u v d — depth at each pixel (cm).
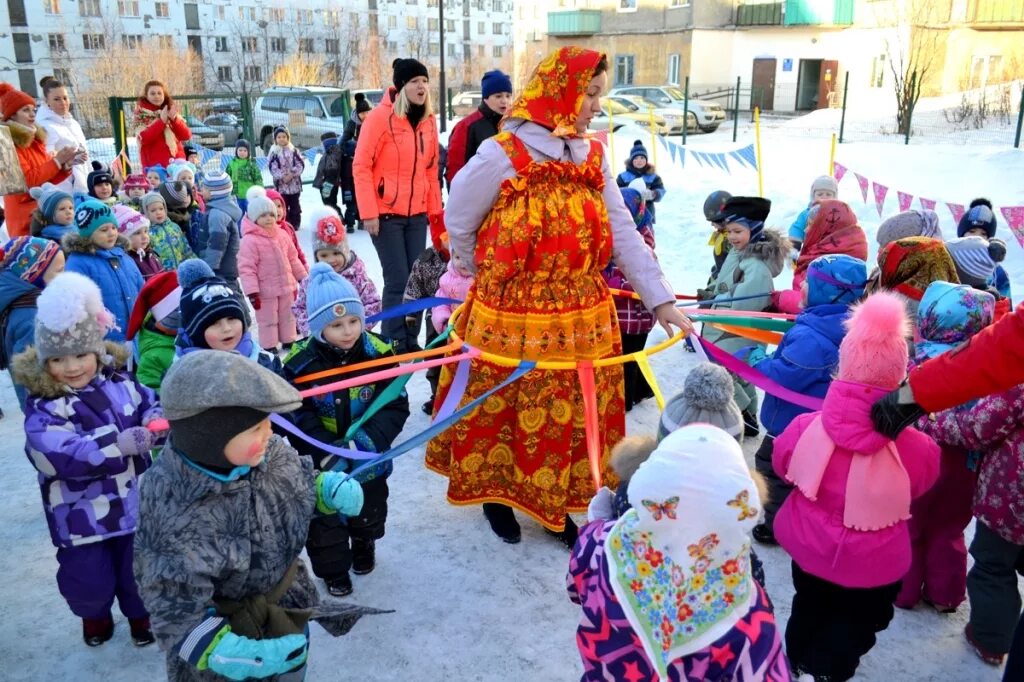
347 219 1263
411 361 485
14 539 390
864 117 2252
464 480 358
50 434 272
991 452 279
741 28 3331
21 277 420
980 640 297
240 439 191
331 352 323
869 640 270
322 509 226
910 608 332
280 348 691
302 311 606
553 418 340
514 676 294
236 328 318
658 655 180
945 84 2727
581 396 345
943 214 962
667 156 1480
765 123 2598
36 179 698
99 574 294
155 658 305
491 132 555
